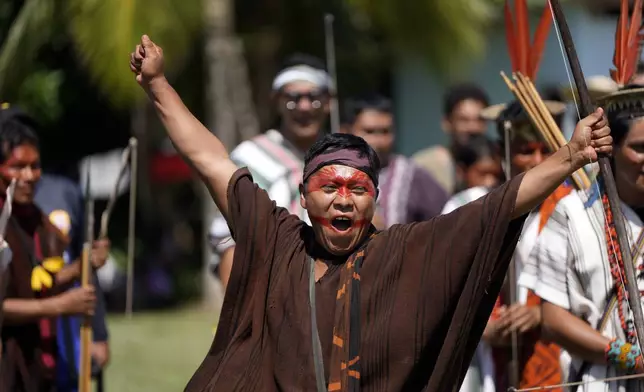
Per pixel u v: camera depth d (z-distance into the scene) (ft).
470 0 123.65
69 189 57.93
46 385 52.90
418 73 156.76
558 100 61.36
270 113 155.53
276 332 35.63
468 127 71.87
